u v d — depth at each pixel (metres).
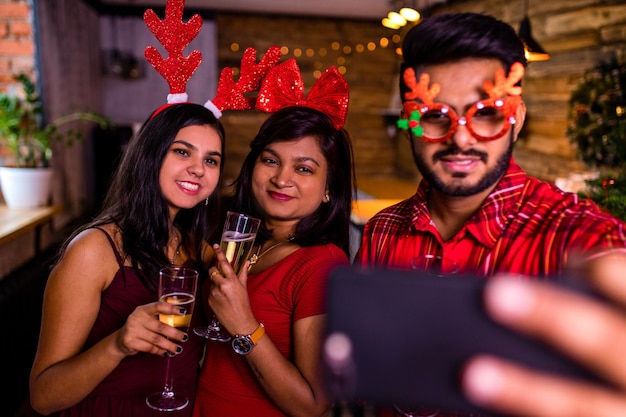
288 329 1.29
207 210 1.54
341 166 1.44
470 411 0.38
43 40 3.80
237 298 1.16
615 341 0.34
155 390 1.31
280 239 1.44
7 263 3.12
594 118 3.04
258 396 1.28
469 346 0.38
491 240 0.96
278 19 6.84
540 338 0.36
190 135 1.36
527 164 4.35
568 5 3.71
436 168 0.94
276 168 1.38
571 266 0.39
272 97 1.42
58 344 1.19
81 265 1.22
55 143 4.21
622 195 2.00
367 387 0.41
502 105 0.87
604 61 3.31
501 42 0.88
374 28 7.08
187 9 6.54
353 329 0.41
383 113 7.10
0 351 2.62
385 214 1.19
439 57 0.89
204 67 6.70
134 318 1.10
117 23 6.57
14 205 3.34
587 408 0.35
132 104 6.83
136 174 1.35
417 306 0.40
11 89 3.52
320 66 7.05
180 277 1.16
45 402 1.17
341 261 1.30
